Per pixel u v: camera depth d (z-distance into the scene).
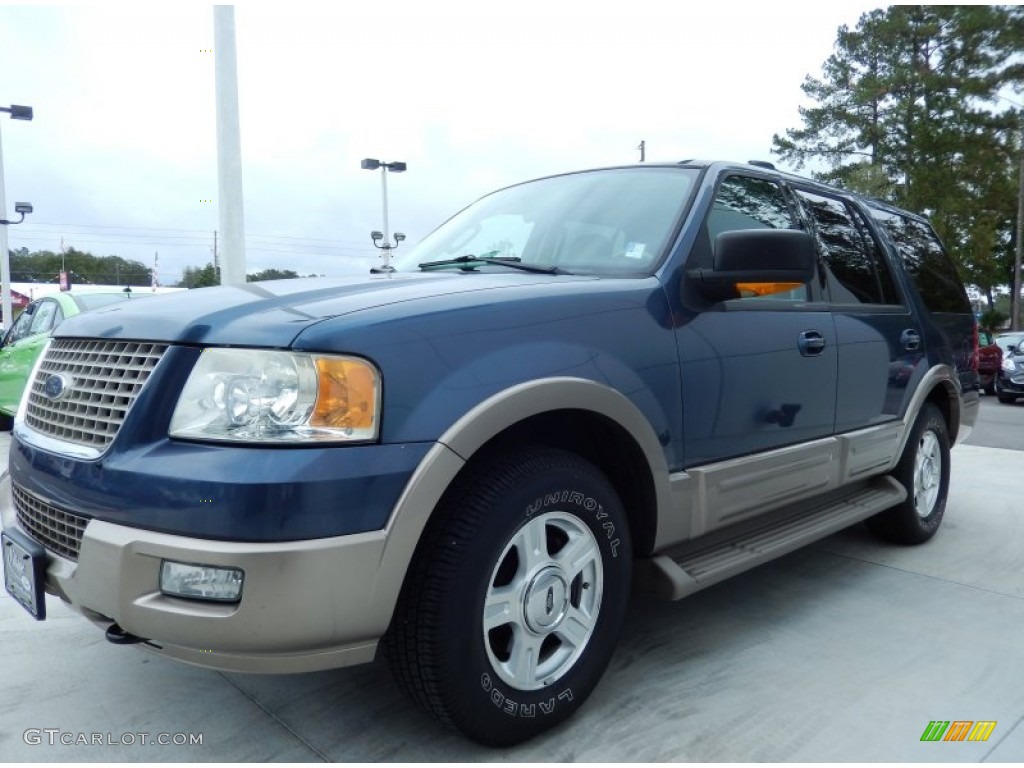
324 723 2.39
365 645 1.93
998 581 3.74
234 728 2.37
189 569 1.82
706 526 2.73
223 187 7.50
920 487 4.30
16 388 7.67
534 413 2.14
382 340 1.96
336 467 1.84
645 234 2.88
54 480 2.08
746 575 3.80
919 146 37.44
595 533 2.37
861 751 2.26
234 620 1.79
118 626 1.98
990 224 36.84
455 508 2.07
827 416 3.36
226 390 1.89
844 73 41.34
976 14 37.62
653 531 2.58
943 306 4.59
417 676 2.05
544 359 2.22
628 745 2.28
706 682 2.67
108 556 1.88
